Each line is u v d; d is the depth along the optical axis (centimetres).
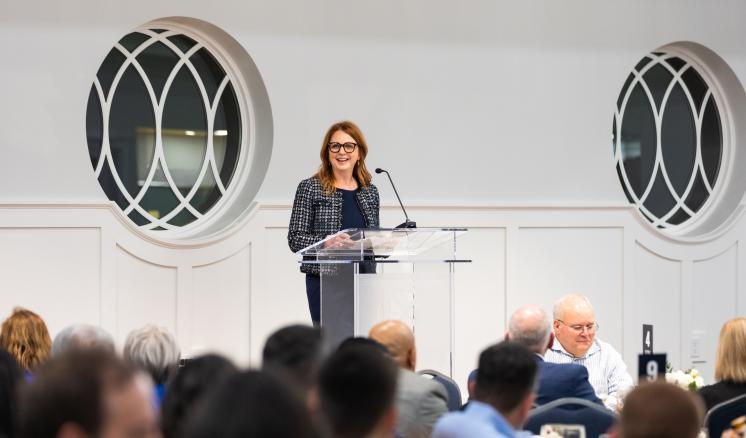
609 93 1069
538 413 465
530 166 1038
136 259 888
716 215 1155
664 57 1133
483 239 1020
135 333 438
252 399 175
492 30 1022
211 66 959
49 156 856
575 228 1055
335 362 285
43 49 854
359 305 595
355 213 708
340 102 964
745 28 1128
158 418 326
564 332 680
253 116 964
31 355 521
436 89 1001
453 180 1006
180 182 948
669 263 1099
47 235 853
